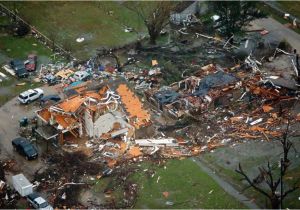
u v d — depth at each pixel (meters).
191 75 90.19
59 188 71.56
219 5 96.94
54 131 78.00
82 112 78.56
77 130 79.00
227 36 98.62
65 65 94.38
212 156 76.00
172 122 81.56
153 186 71.81
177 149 77.25
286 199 69.44
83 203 69.56
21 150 76.12
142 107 83.00
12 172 74.25
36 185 72.06
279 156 75.75
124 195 70.56
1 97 87.56
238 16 97.00
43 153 76.94
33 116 83.62
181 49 97.06
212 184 71.94
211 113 82.94
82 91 85.44
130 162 75.25
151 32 97.50
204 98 84.00
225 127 80.62
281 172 67.44
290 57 94.88
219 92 84.75
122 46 98.44
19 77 91.62
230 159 75.50
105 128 78.62
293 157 75.56
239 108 83.69
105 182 72.38
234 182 72.19
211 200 69.81
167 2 99.88
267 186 71.25
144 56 95.75
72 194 70.62
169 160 75.50
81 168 74.25
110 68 92.88
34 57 95.75
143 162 75.31
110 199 70.06
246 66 92.00
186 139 78.88
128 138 78.50
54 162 75.44
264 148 77.06
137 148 77.25
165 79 89.94
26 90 88.81
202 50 96.94
